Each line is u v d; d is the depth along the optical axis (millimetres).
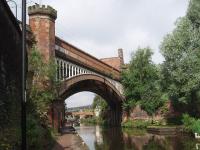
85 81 60469
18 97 19250
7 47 16672
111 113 88250
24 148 10805
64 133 47531
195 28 44781
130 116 77562
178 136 42844
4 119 14727
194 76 42938
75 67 52969
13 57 18406
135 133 54312
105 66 67312
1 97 14781
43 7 43688
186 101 46344
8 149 13000
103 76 65625
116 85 73125
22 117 10875
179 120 56656
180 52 45125
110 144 37375
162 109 65312
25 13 11219
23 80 10992
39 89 33281
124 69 79438
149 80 71562
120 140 42062
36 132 19984
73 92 67562
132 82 73562
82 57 55844
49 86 35844
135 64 73562
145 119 74125
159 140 38938
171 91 47281
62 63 48781
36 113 26078
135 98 75062
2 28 15492
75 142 33562
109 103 86000
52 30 44656
